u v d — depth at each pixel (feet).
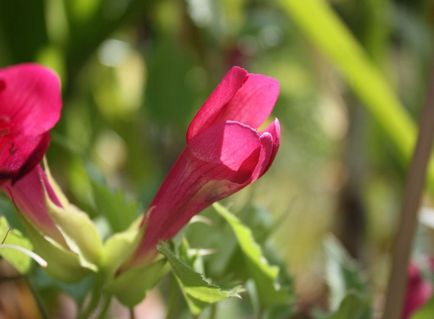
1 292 1.90
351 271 1.51
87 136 2.60
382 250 3.14
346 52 1.94
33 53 2.14
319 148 3.34
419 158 1.43
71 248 1.20
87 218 1.21
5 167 1.14
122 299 1.22
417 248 1.59
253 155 1.15
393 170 2.88
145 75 2.55
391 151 2.81
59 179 2.05
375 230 3.15
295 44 3.11
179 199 1.20
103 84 2.71
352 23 2.62
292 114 3.28
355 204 2.67
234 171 1.17
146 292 1.21
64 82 2.23
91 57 2.28
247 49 2.55
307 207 3.33
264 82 1.16
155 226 1.20
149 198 1.51
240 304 1.74
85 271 1.21
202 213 1.35
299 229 3.29
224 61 2.49
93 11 2.23
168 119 2.55
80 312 1.37
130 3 2.26
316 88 3.25
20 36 2.12
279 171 3.39
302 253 3.21
